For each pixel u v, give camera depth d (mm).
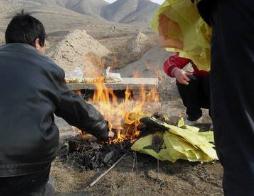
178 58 4055
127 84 9969
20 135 2688
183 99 4832
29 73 2826
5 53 2924
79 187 4547
